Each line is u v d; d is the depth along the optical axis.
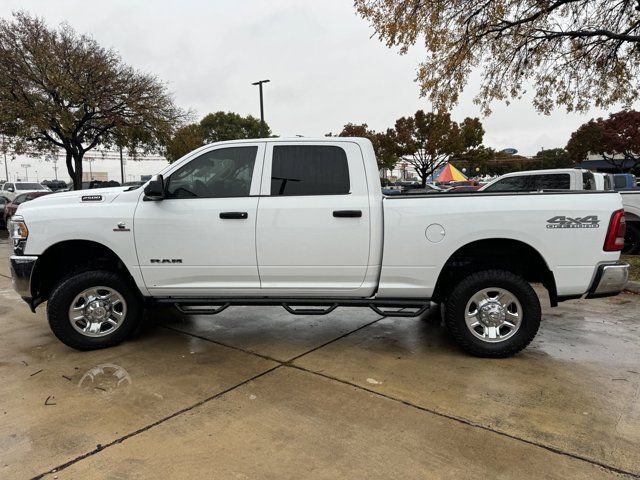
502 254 4.45
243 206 4.26
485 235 4.12
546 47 11.19
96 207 4.38
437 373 3.95
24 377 3.90
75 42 19.14
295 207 4.21
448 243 4.16
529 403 3.39
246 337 4.95
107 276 4.47
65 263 4.77
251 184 4.32
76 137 20.73
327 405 3.38
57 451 2.81
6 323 5.48
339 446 2.85
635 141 33.72
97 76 19.25
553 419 3.16
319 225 4.21
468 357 4.34
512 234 4.10
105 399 3.49
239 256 4.30
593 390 3.60
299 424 3.11
